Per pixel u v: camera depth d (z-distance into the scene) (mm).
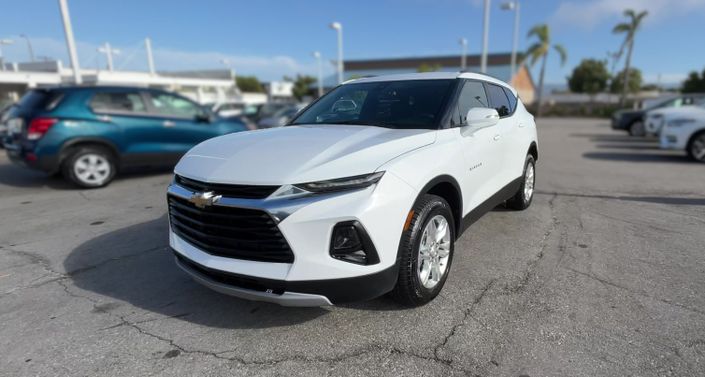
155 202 6355
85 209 6004
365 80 4387
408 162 2799
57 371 2504
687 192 6598
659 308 3043
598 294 3262
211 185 2672
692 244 4297
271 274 2502
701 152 9844
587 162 10023
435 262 3119
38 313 3166
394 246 2654
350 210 2479
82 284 3643
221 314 3096
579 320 2902
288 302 2549
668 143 10312
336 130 3311
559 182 7512
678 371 2383
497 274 3635
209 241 2762
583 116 40844
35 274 3852
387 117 3609
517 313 3008
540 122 31172
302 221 2438
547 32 36719
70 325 2994
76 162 7164
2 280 3736
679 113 10438
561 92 67312
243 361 2557
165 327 2941
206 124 8664
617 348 2592
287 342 2732
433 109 3539
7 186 7648
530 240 4449
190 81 39156
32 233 4969
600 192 6648
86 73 31281
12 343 2787
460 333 2779
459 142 3416
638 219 5172
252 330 2877
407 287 2848
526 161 5281
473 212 3727
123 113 7582
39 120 6859
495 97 4586
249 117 18516
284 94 61938
